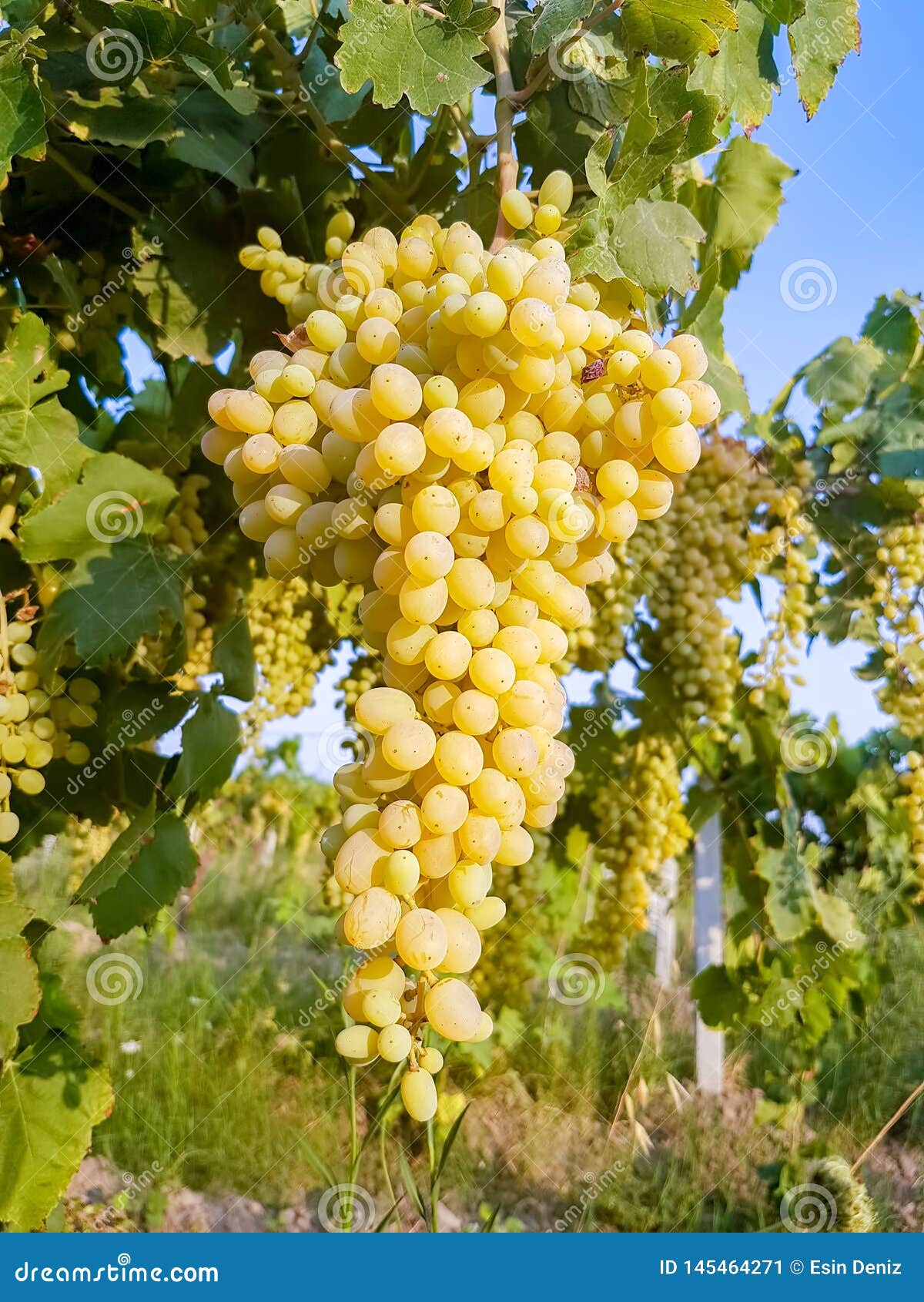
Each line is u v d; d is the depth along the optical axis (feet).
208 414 2.09
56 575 1.82
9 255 1.94
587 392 1.29
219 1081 3.87
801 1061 3.63
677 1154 3.59
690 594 2.82
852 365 3.09
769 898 3.14
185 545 1.99
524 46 1.75
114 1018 4.35
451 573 1.19
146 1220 3.14
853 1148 3.75
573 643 2.79
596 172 1.35
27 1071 1.82
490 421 1.22
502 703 1.20
